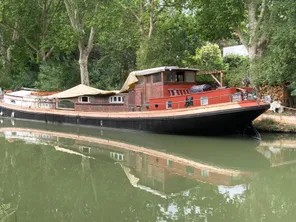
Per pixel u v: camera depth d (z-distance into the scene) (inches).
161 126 588.4
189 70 617.6
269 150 463.8
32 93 920.3
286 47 558.6
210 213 261.7
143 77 642.8
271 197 290.7
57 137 634.2
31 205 282.4
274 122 582.6
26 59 1270.9
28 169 400.8
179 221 247.9
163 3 915.4
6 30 1182.3
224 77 794.2
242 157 431.8
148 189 321.4
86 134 658.8
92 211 268.5
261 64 644.1
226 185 326.0
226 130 542.6
